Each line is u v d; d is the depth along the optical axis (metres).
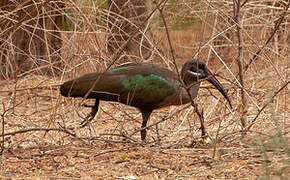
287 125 12.78
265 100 14.03
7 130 12.99
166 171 10.19
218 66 16.81
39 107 15.01
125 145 11.65
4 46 15.77
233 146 11.41
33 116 14.40
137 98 11.66
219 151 10.78
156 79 11.66
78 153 11.10
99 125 13.87
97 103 11.78
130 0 16.14
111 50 16.14
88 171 10.20
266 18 16.72
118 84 11.46
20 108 14.88
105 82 11.41
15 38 16.48
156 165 10.46
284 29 16.52
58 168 10.38
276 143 10.05
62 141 12.09
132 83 11.54
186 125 13.41
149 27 16.12
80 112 14.32
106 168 10.34
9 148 11.12
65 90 11.38
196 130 12.84
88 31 14.45
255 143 10.87
